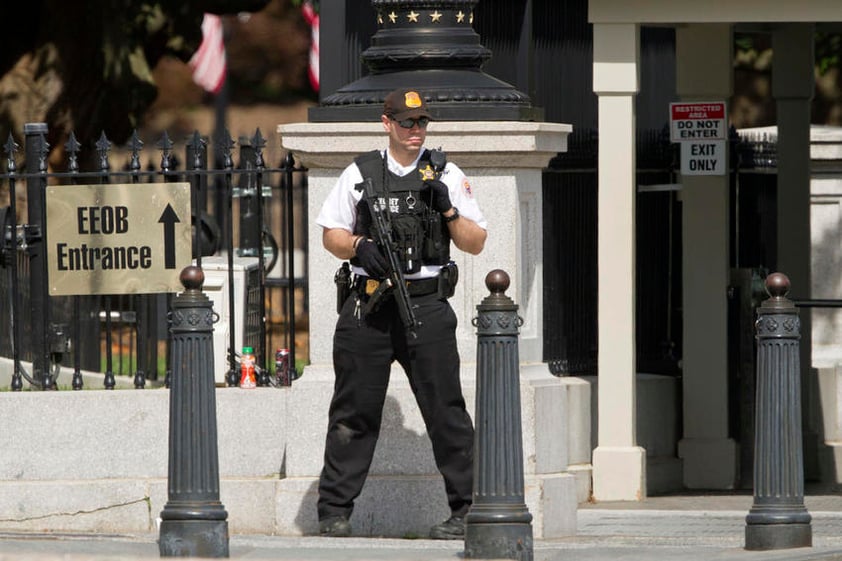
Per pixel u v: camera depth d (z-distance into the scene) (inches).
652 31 1673.2
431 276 1122.0
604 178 1476.4
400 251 1110.4
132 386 1408.7
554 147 1218.0
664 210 1679.4
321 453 1216.8
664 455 1621.6
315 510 1205.7
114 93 2324.1
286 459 1229.7
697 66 1633.9
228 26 4980.3
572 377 1540.4
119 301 1513.3
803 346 1754.4
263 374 1294.3
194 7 2394.2
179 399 1029.8
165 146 1291.8
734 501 1497.3
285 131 1205.1
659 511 1393.9
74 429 1258.0
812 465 1740.9
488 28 1491.1
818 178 1792.6
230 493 1242.6
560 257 1531.7
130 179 1480.1
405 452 1208.2
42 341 1307.8
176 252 1296.8
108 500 1250.6
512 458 1011.3
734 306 1636.3
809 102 1769.2
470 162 1196.5
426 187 1111.0
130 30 2370.8
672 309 1699.1
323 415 1215.6
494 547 1007.0
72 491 1251.8
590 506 1448.1
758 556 1053.2
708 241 1624.0
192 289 1036.5
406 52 1212.5
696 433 1630.2
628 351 1478.8
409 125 1105.4
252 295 1396.4
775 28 1723.7
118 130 2357.3
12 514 1251.8
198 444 1028.5
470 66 1221.1
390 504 1203.2
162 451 1259.2
